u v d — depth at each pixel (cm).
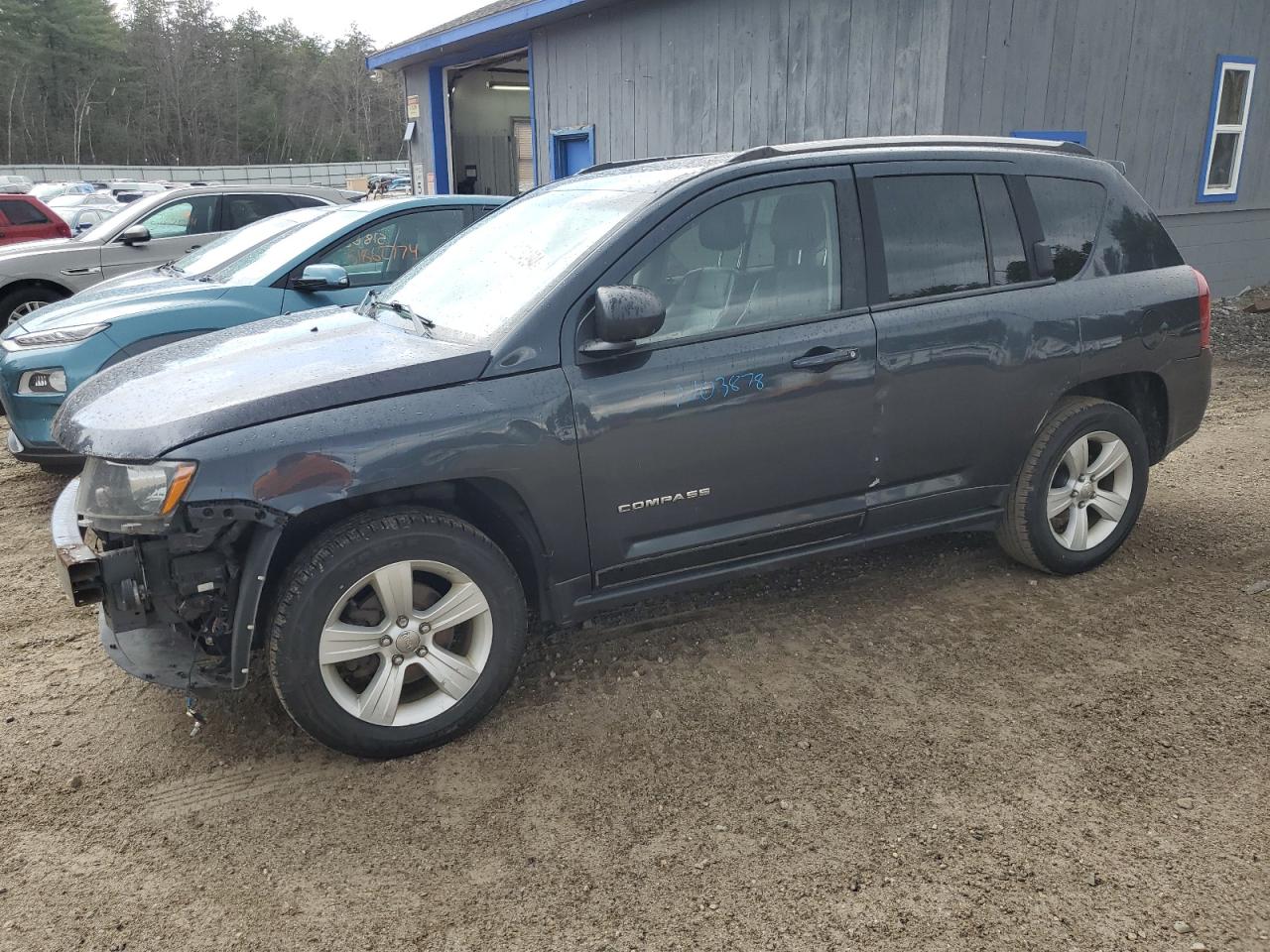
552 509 322
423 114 1745
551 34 1334
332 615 296
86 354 559
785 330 350
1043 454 411
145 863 270
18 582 464
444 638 328
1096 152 980
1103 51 945
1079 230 419
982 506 414
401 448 297
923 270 378
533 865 265
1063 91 923
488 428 307
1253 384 836
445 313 361
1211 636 383
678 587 355
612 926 242
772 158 358
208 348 363
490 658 324
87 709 351
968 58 841
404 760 316
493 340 319
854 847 268
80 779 307
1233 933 234
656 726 330
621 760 312
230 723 339
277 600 295
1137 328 423
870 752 312
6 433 750
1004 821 277
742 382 341
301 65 8725
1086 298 411
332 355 332
